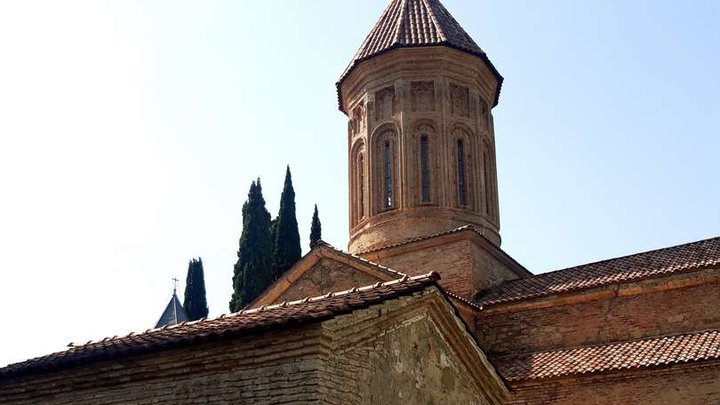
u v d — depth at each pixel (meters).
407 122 27.27
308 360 9.45
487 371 13.33
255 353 9.74
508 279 26.45
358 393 10.06
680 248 23.98
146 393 10.35
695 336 20.44
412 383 11.37
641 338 21.47
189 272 47.06
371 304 10.55
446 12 30.42
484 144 28.59
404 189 26.70
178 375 10.22
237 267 39.00
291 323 9.49
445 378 12.31
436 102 27.52
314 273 23.12
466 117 27.97
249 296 37.66
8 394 11.55
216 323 11.48
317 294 22.73
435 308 12.20
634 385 19.28
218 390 9.84
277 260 38.47
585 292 22.55
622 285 22.12
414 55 27.83
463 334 12.70
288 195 40.22
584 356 21.05
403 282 12.11
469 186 27.39
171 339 10.41
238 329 9.76
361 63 28.62
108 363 10.72
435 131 27.27
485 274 25.09
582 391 19.88
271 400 9.45
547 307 23.09
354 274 22.23
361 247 27.33
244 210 40.28
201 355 10.06
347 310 9.98
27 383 11.41
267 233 39.69
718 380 18.27
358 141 28.84
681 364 18.70
